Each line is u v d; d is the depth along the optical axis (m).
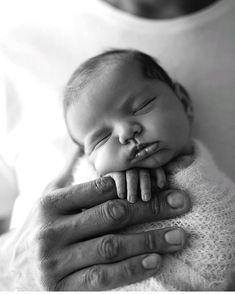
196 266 0.71
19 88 1.12
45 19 1.18
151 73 0.82
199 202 0.73
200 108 1.04
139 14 1.12
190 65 1.07
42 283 0.73
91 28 1.13
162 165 0.76
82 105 0.81
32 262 0.75
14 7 1.22
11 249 0.87
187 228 0.72
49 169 1.04
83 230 0.73
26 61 1.13
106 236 0.71
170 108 0.78
